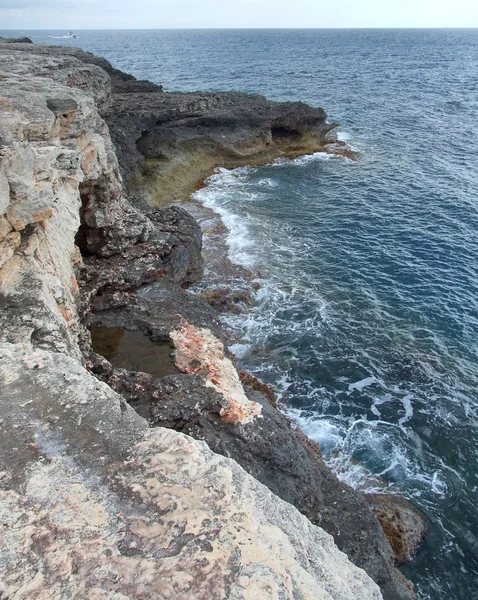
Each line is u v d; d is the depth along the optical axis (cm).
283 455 1564
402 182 4988
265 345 2569
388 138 6606
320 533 822
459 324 2781
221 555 579
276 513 732
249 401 1702
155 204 4178
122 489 664
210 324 2222
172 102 5303
